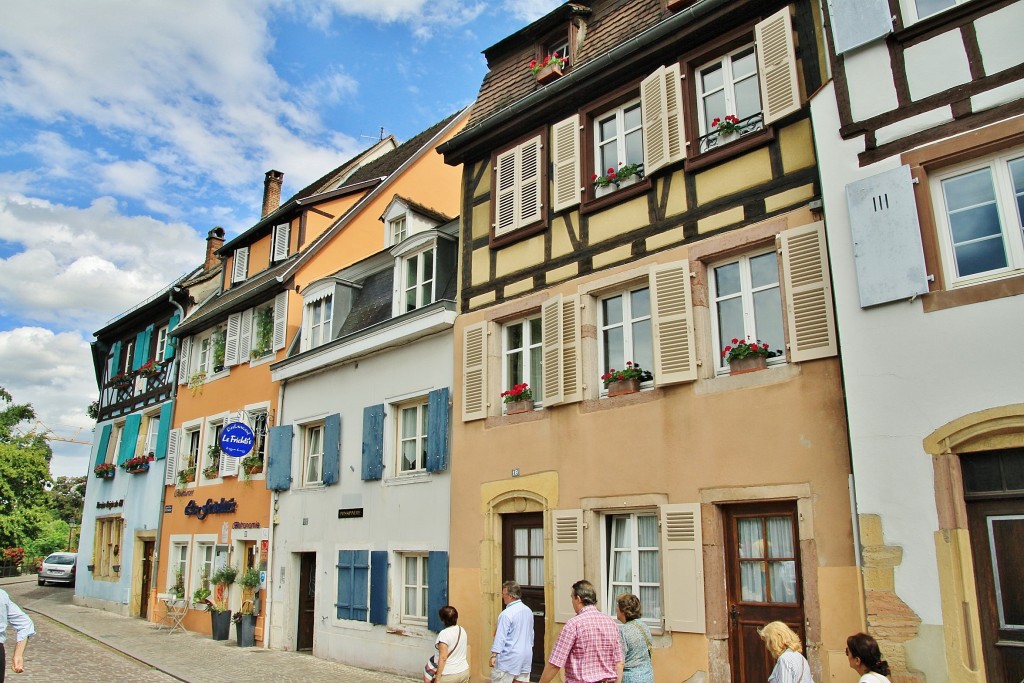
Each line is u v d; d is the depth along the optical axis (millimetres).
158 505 19672
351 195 19766
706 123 9125
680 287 8617
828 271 7465
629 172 9531
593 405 9312
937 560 6008
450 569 10805
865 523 6398
